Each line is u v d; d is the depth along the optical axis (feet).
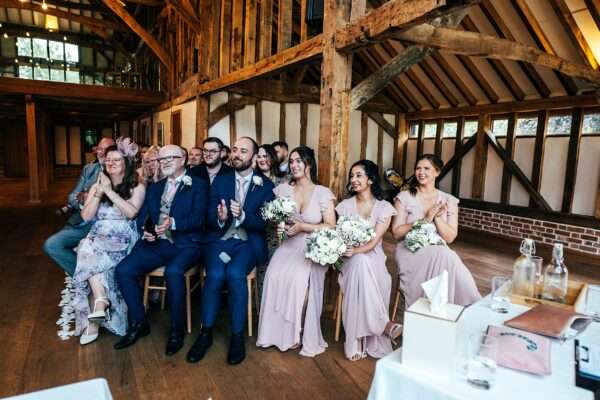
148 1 27.61
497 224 21.93
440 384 3.71
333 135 10.79
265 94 22.58
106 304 8.64
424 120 26.55
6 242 17.92
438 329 3.83
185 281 9.37
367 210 9.36
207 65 21.75
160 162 9.29
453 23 10.36
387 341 8.66
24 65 45.14
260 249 9.39
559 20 14.73
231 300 8.36
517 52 12.07
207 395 7.00
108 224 9.07
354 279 8.27
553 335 4.55
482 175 22.72
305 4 12.93
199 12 22.21
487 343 3.87
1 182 45.80
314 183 9.91
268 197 9.51
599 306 5.68
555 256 5.86
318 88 23.89
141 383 7.32
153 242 9.32
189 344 8.83
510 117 21.15
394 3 8.37
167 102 29.89
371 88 11.45
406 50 11.69
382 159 27.91
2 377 7.43
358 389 7.29
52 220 23.29
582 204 18.44
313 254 7.95
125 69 44.55
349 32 9.96
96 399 3.51
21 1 31.27
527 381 3.78
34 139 29.37
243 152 9.18
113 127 54.34
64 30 45.06
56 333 9.26
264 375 7.67
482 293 12.42
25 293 11.75
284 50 13.75
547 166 19.75
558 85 18.49
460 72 21.39
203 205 9.50
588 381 3.74
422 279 8.80
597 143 17.79
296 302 8.34
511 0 15.53
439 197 9.60
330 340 9.21
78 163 53.36
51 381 7.33
